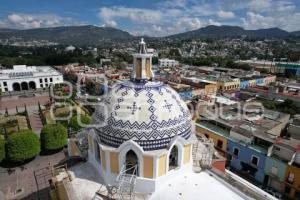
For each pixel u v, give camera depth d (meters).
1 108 108.19
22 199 45.62
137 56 26.20
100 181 26.53
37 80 148.75
